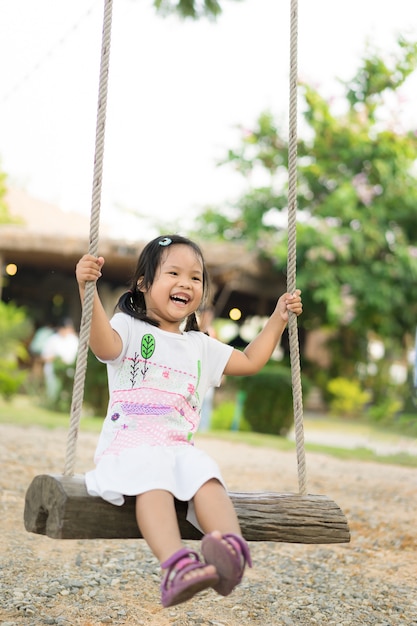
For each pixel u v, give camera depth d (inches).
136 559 201.2
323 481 333.4
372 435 601.6
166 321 136.9
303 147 747.4
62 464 324.2
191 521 119.2
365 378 854.5
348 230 706.2
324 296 701.9
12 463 314.7
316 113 717.9
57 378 582.2
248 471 346.0
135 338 133.6
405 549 226.2
